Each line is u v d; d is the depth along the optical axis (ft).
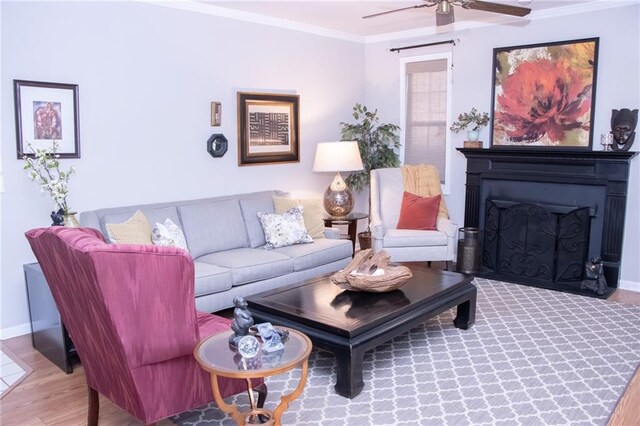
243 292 12.73
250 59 16.48
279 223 14.90
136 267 6.40
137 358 6.71
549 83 16.48
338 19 17.26
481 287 15.80
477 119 18.04
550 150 16.10
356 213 18.48
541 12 16.38
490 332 12.14
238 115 16.21
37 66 11.89
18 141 11.69
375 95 20.94
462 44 18.35
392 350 11.18
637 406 8.70
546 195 16.60
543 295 14.93
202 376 7.46
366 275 10.89
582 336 11.81
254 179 17.07
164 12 14.15
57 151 12.34
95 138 13.03
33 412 8.72
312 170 19.16
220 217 14.47
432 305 10.93
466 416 8.43
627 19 14.90
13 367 10.48
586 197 15.81
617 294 15.05
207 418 8.52
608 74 15.40
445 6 10.83
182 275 6.80
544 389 9.32
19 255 12.05
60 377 10.05
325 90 19.29
